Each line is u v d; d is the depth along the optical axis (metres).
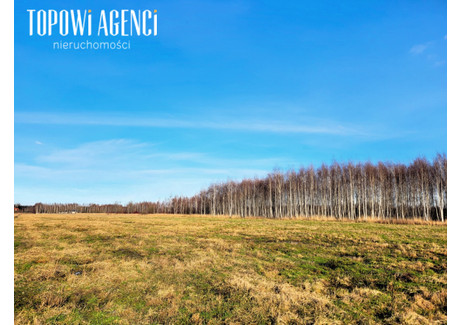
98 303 7.93
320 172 65.94
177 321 6.80
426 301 8.00
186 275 10.87
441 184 45.50
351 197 55.16
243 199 87.06
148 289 9.18
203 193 106.44
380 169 54.62
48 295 8.26
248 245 18.09
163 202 126.00
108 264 12.27
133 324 6.64
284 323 6.67
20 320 6.68
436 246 16.36
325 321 6.79
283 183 72.31
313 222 43.72
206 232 26.08
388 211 56.50
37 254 14.38
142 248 16.86
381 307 7.77
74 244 18.09
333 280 10.35
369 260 13.29
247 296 8.52
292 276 10.88
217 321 6.84
